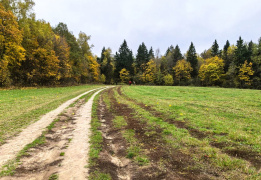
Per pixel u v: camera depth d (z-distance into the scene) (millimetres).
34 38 32219
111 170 4398
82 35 61094
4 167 4348
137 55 86812
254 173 4016
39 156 5141
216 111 10984
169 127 7855
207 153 5176
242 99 16641
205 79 63844
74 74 49938
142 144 6152
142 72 79750
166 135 6945
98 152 5422
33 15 33281
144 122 9039
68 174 4051
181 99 17438
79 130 7773
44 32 34625
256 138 6070
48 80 39438
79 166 4453
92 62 66312
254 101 15219
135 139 6660
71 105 14219
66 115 10750
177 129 7562
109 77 82750
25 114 10227
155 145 6023
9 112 10578
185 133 7004
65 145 5984
